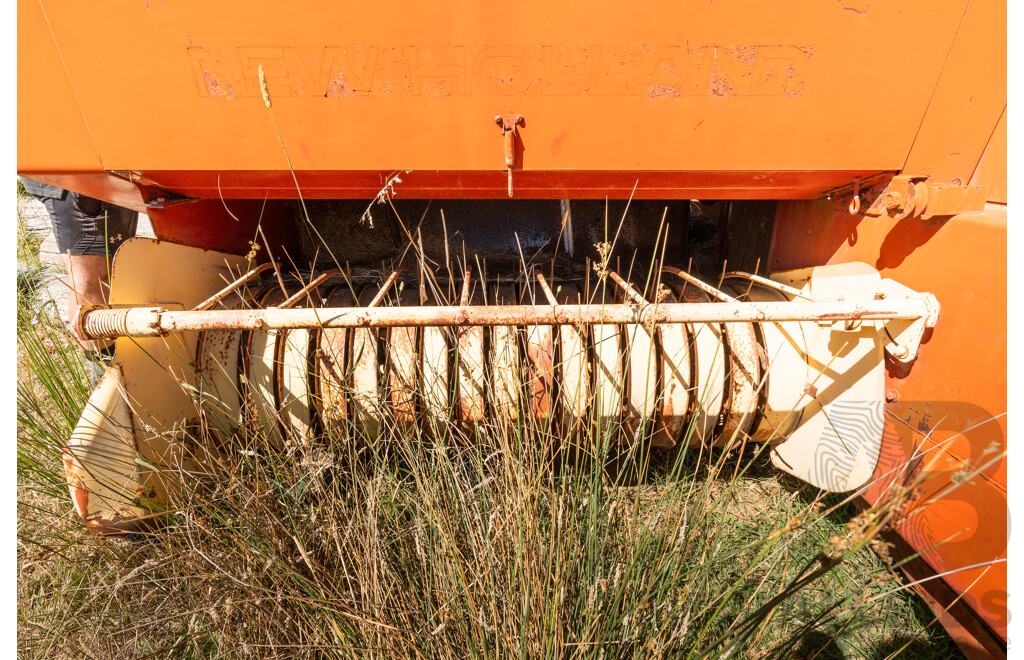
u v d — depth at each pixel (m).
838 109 1.74
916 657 1.82
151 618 1.74
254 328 1.63
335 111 1.76
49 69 1.69
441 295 2.17
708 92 1.73
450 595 1.52
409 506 1.90
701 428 2.28
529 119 1.77
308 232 3.30
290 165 1.82
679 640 1.50
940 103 1.71
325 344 2.19
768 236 2.90
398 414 2.18
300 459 2.07
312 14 1.64
